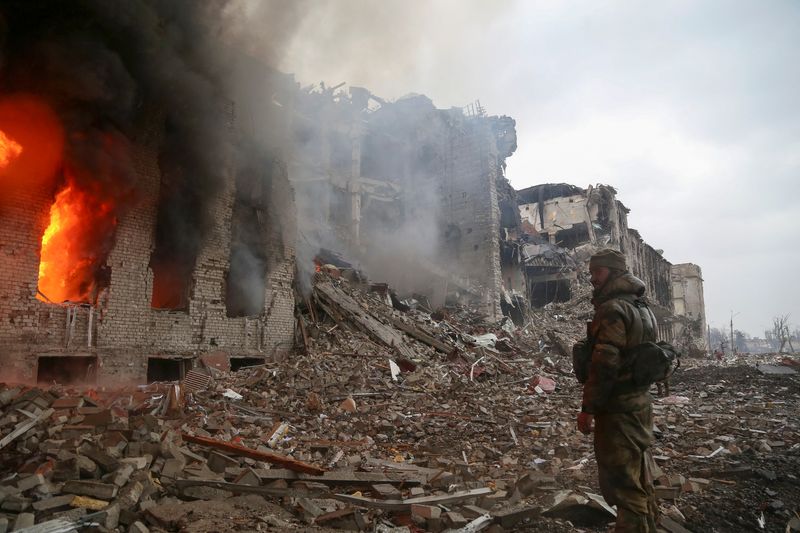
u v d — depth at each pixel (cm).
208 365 1269
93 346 1101
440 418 1002
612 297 323
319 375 1291
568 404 1222
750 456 641
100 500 378
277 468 507
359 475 496
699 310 6725
